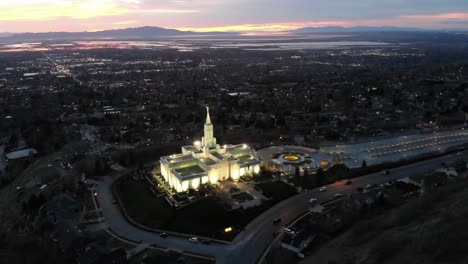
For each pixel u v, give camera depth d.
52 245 127.44
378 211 140.75
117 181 184.75
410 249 93.19
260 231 135.12
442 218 104.69
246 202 157.75
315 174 187.38
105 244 125.62
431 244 90.69
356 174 186.00
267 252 122.00
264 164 199.25
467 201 111.94
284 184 175.62
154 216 147.62
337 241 119.00
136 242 129.62
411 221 115.31
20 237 136.75
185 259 118.12
